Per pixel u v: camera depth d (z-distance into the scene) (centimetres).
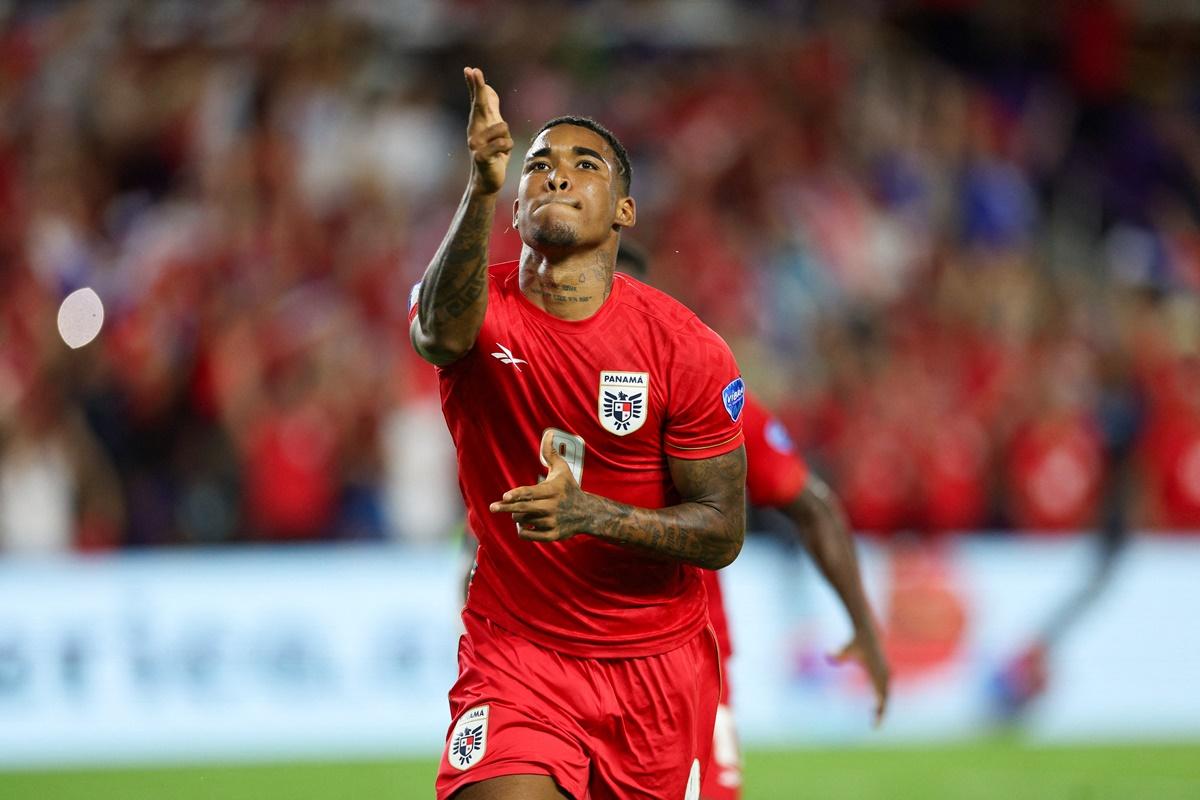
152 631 3369
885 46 5638
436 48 5259
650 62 5384
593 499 1236
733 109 5175
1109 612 3806
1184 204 5709
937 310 4716
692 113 5166
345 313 4097
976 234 5162
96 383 3759
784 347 4475
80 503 3653
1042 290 4866
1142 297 4878
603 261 1293
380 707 3444
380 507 3769
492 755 1288
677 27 5491
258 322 3988
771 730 3566
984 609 3734
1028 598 3769
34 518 3603
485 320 1282
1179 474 4284
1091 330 4656
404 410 3847
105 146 4712
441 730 3459
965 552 3756
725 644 1622
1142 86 6009
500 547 1344
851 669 3628
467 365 1293
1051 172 5603
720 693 1564
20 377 3772
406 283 4300
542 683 1329
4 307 3972
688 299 4506
